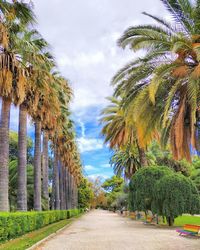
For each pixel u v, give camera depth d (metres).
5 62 17.06
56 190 42.22
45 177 34.25
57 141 43.66
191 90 14.66
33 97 21.61
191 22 16.05
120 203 80.19
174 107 17.73
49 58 23.23
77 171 86.38
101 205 166.12
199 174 63.62
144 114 17.86
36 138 27.23
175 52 15.07
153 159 58.03
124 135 36.66
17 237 16.61
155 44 16.98
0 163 17.72
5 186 17.61
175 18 16.34
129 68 19.12
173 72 15.98
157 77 15.53
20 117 21.91
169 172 31.66
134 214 53.56
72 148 54.50
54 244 16.02
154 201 30.53
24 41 18.03
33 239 15.93
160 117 18.03
